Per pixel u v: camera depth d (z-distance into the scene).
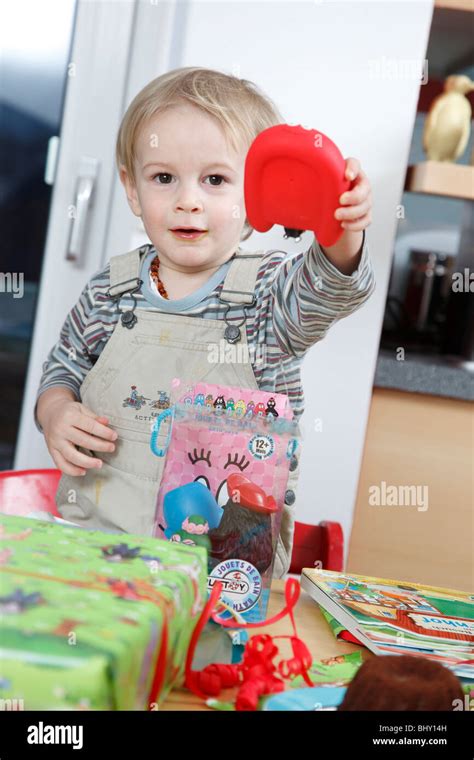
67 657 0.36
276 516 0.60
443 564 1.80
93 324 1.07
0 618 0.38
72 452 0.92
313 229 0.66
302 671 0.51
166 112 0.95
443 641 0.59
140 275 1.05
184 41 1.66
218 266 1.03
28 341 1.85
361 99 1.67
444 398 1.75
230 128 0.94
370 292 0.89
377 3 1.64
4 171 1.81
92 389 1.02
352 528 1.79
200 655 0.54
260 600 0.60
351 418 1.73
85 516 0.97
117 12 1.76
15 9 1.76
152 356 1.00
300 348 0.99
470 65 2.08
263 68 1.66
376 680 0.43
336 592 0.68
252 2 1.64
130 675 0.38
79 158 1.80
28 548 0.48
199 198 0.95
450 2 1.68
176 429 0.62
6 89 1.79
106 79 1.78
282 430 0.61
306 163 0.62
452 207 2.14
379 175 1.69
